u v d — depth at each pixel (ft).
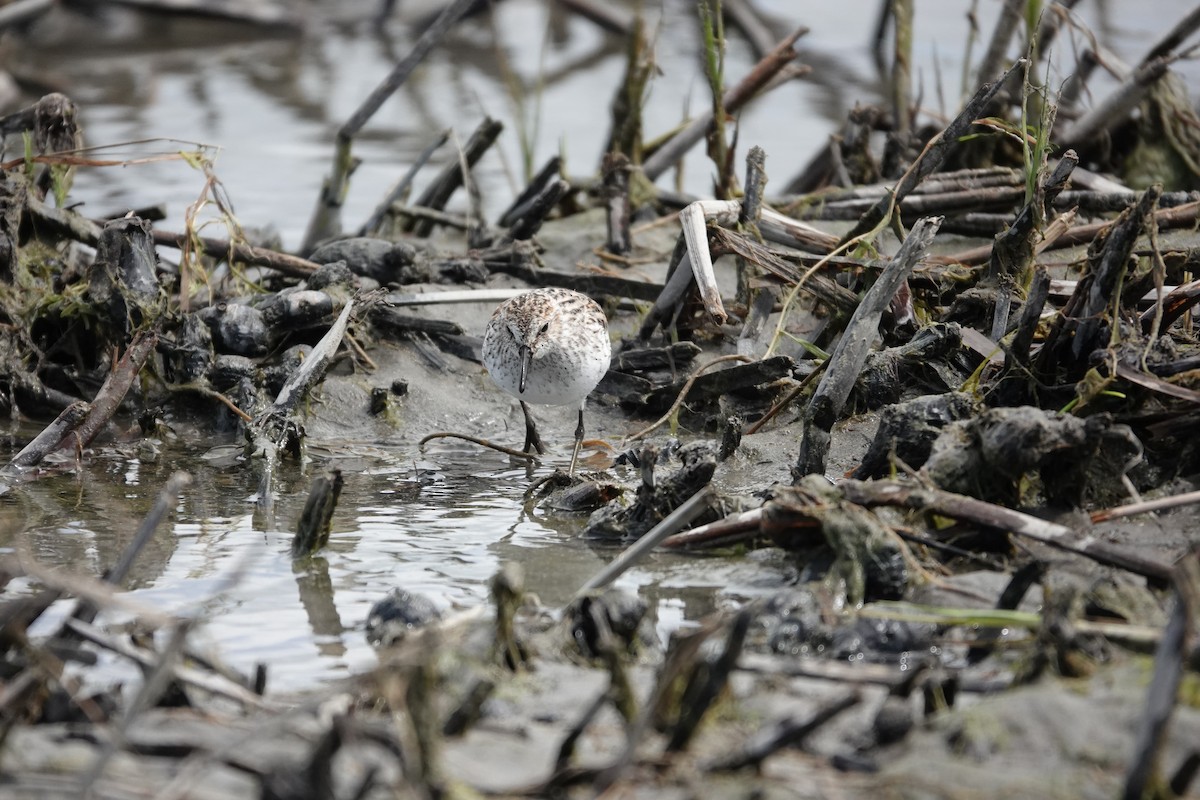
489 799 18.63
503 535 33.45
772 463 37.17
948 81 83.61
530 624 26.40
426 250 51.78
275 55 96.37
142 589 29.60
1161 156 55.21
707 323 45.11
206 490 37.09
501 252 50.47
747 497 32.60
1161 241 45.57
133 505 35.65
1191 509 30.12
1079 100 61.52
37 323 43.96
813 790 18.75
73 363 44.34
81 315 42.96
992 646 24.71
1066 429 29.04
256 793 18.78
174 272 48.55
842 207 51.70
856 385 38.37
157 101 81.15
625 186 52.85
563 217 57.62
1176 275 38.40
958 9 101.86
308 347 44.11
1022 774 19.12
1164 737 17.90
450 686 22.31
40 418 42.65
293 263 47.93
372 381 44.32
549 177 57.47
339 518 34.86
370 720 20.99
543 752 20.65
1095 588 25.44
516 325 39.75
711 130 53.47
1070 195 47.29
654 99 80.84
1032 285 35.42
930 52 90.17
